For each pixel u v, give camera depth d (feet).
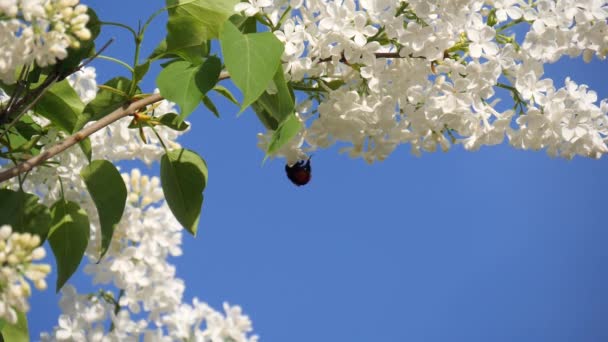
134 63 3.76
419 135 3.93
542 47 3.87
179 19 3.85
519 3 3.88
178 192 3.93
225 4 3.85
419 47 3.79
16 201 3.72
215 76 3.65
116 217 3.83
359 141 3.94
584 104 3.91
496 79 3.84
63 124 3.96
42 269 3.27
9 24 3.40
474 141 3.92
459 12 3.78
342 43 3.82
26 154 3.90
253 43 3.62
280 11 3.90
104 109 3.79
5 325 3.70
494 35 3.81
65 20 3.43
